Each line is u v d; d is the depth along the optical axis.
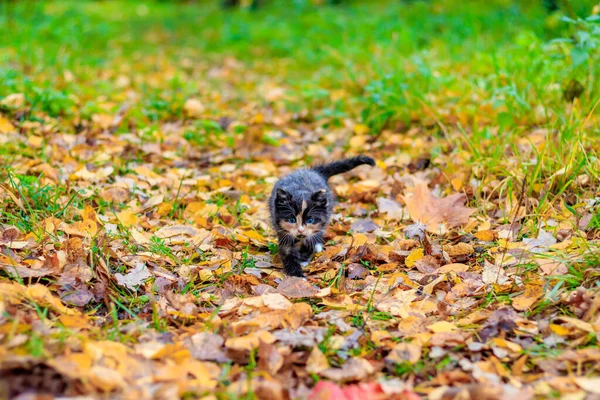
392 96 8.55
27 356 3.32
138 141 8.03
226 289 4.76
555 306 4.32
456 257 5.32
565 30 8.74
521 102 7.24
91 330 3.95
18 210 5.74
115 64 13.10
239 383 3.43
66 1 20.16
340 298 4.63
